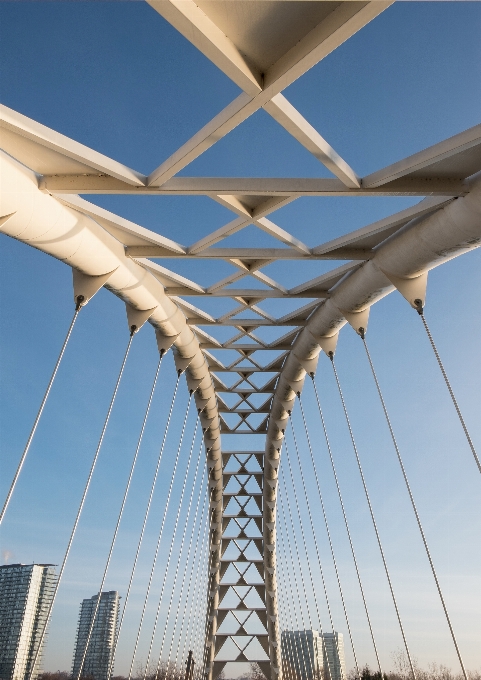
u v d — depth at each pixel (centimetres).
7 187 1448
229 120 1237
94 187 1559
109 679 2556
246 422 4625
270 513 5322
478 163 1496
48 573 10650
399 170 1455
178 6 934
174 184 1558
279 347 3372
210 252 2075
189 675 5272
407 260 1956
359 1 955
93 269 1980
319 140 1352
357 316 2503
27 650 9875
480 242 1755
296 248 2023
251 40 1074
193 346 3138
